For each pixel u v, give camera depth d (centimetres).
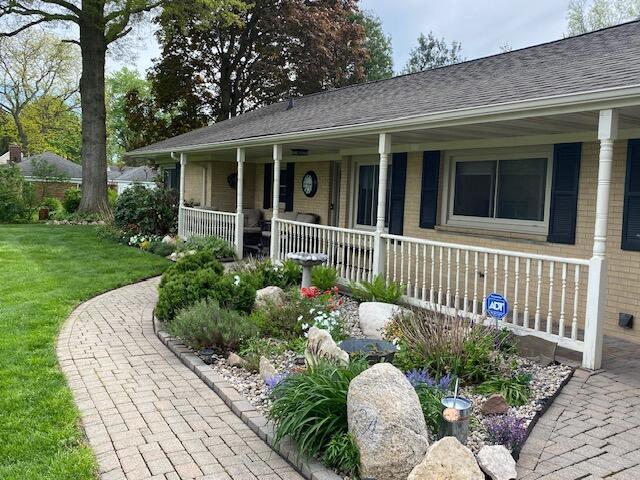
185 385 486
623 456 351
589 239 671
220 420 413
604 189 491
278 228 1019
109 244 1466
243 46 2577
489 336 512
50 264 1123
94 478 323
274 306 646
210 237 1254
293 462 348
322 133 816
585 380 485
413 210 932
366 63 3428
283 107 1491
